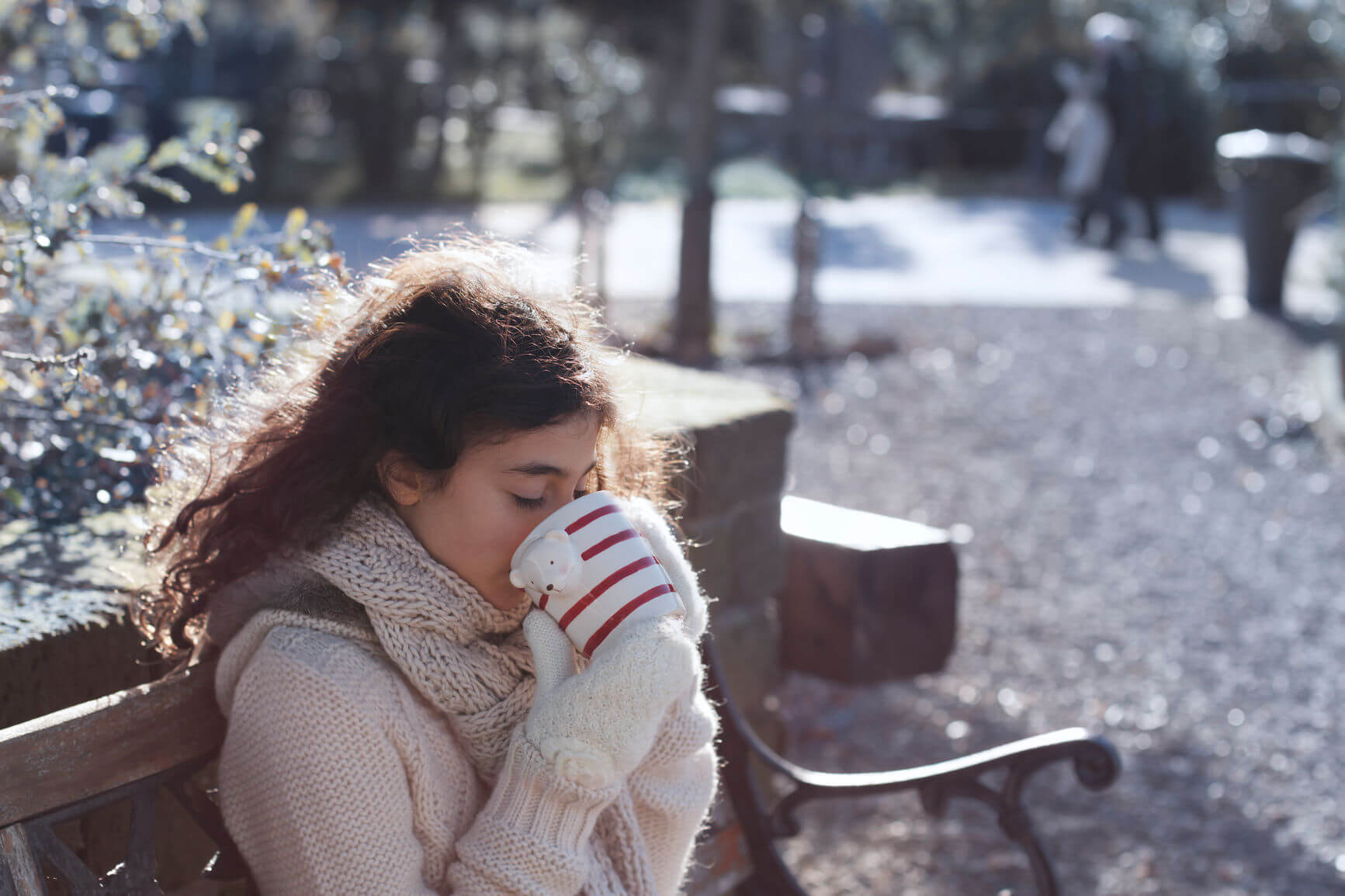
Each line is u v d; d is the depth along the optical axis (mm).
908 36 20297
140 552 1775
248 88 14352
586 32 18391
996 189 17453
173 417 2072
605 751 1284
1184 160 16797
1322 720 4016
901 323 9242
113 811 1620
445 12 15633
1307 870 3236
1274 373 8219
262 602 1384
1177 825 3432
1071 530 5594
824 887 3102
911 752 3758
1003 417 7223
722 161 16750
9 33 2482
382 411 1326
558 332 1362
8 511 1975
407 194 14609
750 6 19547
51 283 2104
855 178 17922
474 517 1344
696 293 8211
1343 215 8000
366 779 1286
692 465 2289
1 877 1200
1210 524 5711
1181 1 16922
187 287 1972
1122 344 8875
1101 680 4254
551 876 1304
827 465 6320
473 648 1397
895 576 2553
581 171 16109
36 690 1519
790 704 3998
